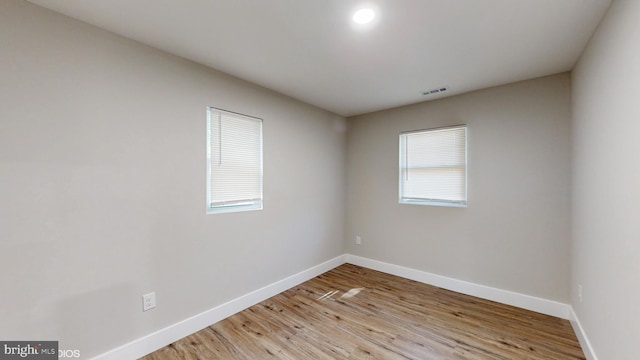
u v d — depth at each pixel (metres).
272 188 3.03
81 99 1.72
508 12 1.62
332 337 2.21
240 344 2.12
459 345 2.10
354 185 4.09
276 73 2.55
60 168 1.64
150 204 2.04
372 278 3.55
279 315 2.57
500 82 2.74
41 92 1.58
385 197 3.75
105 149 1.82
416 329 2.32
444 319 2.49
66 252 1.66
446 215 3.20
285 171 3.19
